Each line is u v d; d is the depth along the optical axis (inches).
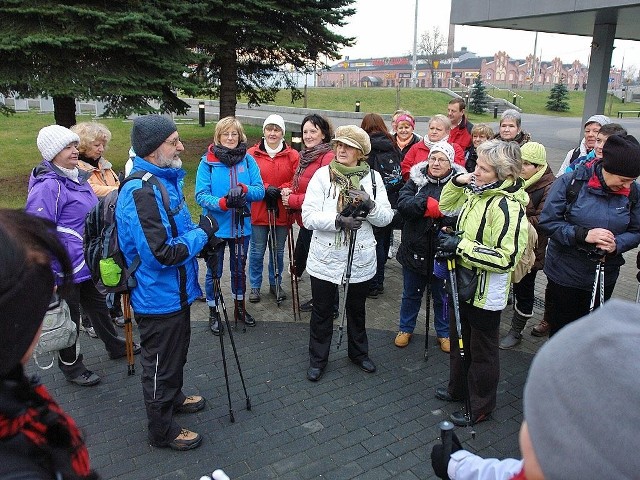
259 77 506.3
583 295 136.4
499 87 2154.3
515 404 141.2
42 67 331.3
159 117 106.9
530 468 32.9
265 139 201.6
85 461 42.6
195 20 402.0
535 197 168.1
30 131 635.5
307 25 445.1
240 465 116.6
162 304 110.6
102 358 164.6
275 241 197.3
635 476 27.0
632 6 362.9
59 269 40.8
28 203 134.8
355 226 137.0
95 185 172.6
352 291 150.4
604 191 127.0
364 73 3036.4
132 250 108.2
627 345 29.1
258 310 200.5
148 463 116.9
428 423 132.1
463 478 55.4
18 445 35.0
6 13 316.5
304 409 137.7
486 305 120.7
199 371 156.5
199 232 113.5
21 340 35.3
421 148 203.6
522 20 451.8
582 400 28.9
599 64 473.1
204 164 179.6
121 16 330.6
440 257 124.4
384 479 112.8
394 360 164.1
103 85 337.4
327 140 189.0
